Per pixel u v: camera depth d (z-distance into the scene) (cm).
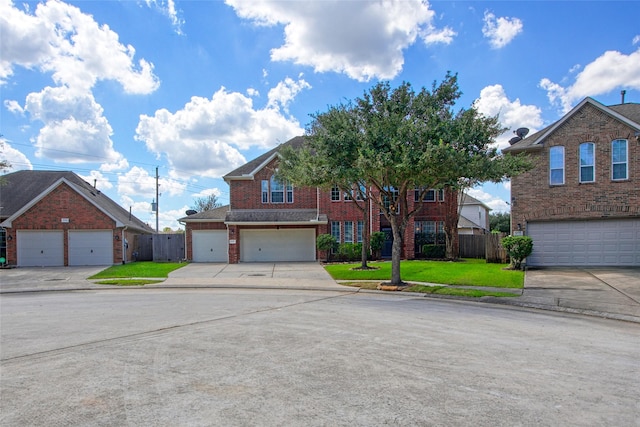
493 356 554
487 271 1653
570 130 1794
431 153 1084
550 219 1809
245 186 2573
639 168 1686
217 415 368
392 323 776
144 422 355
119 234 2384
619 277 1410
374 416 365
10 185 2667
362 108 1373
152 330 719
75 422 356
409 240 2467
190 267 2130
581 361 535
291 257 2511
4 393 425
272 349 586
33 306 1037
